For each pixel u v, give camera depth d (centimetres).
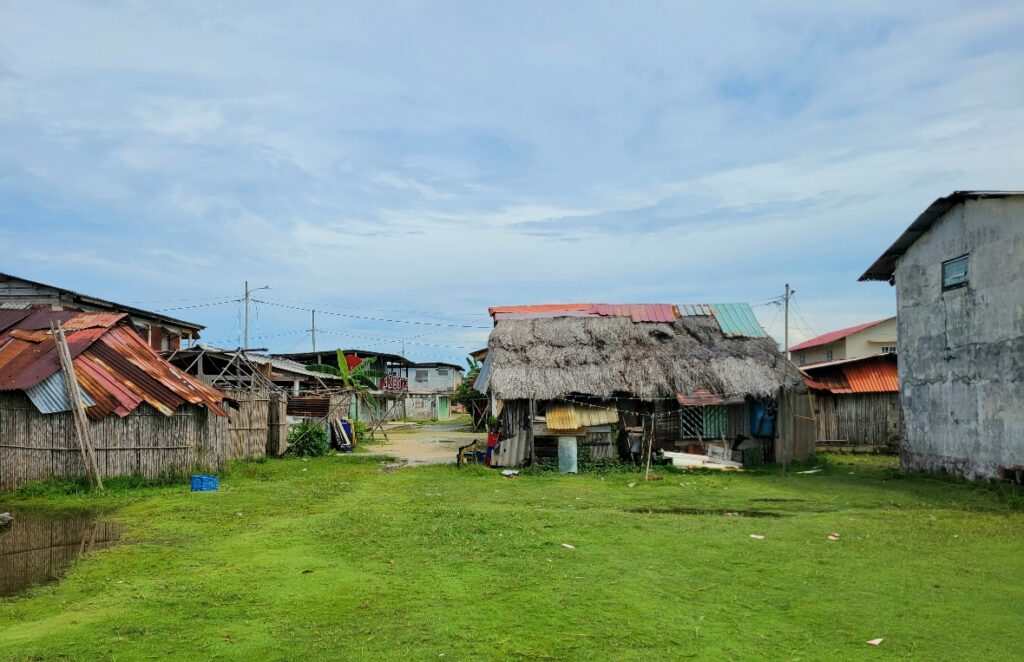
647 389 1936
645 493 1448
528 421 1973
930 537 961
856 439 2458
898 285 1900
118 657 538
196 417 1627
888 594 691
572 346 2052
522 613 635
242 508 1222
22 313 1892
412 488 1520
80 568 807
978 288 1559
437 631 590
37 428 1441
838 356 3497
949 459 1659
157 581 747
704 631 590
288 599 679
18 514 1168
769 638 575
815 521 1084
